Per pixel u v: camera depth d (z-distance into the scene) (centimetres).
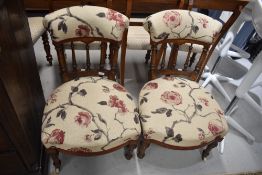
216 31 116
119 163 131
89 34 106
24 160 99
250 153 149
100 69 123
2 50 65
